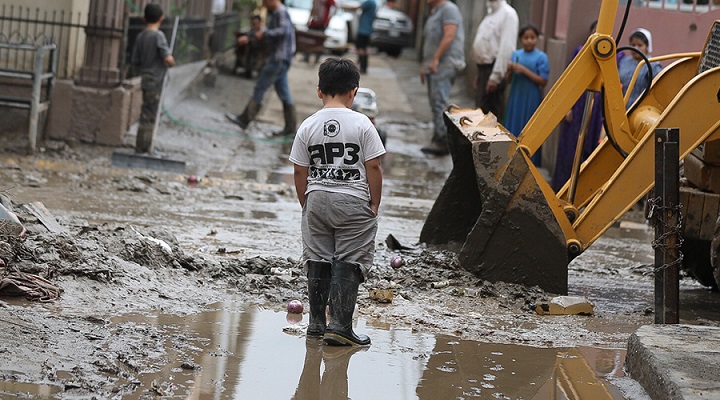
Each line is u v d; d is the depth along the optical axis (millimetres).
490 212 17375
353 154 13352
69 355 11711
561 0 36344
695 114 16625
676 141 14328
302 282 16688
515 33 33125
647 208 17156
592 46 17484
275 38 38156
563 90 17578
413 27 90250
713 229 17250
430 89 36844
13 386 10508
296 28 65625
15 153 29672
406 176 32344
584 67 17562
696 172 17844
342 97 13625
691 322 16516
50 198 23344
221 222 22312
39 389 10508
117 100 32312
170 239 18734
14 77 31188
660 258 14547
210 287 16094
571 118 29094
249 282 16484
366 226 13430
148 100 30625
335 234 13562
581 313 16297
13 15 32688
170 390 10961
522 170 17219
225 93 48375
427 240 20344
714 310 17641
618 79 17594
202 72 47812
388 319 15055
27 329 12352
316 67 66500
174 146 33250
